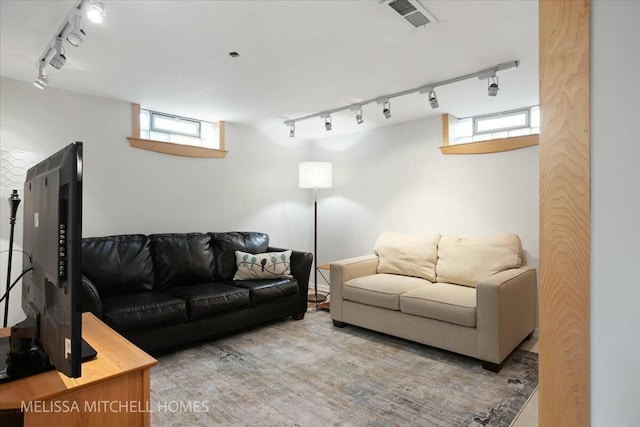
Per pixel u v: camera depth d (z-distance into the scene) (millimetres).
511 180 3322
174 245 3311
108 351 1237
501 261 2982
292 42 2160
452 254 3264
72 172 862
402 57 2375
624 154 796
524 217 3252
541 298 904
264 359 2621
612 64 810
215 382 2260
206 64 2480
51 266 957
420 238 3561
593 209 830
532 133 3393
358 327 3391
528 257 3227
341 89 2996
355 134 4562
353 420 1858
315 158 5043
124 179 3316
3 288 2650
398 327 2932
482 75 2600
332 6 1779
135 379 1121
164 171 3596
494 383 2270
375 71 2611
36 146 2832
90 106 3115
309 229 5082
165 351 2752
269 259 3539
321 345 2910
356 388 2195
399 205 4113
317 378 2322
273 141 4609
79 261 865
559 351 872
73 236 862
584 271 838
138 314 2482
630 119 790
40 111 2855
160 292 2971
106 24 1934
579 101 843
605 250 816
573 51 853
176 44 2178
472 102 3332
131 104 3354
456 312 2568
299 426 1807
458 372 2426
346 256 4656
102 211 3180
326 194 4891
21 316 2715
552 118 881
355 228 4555
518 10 1820
